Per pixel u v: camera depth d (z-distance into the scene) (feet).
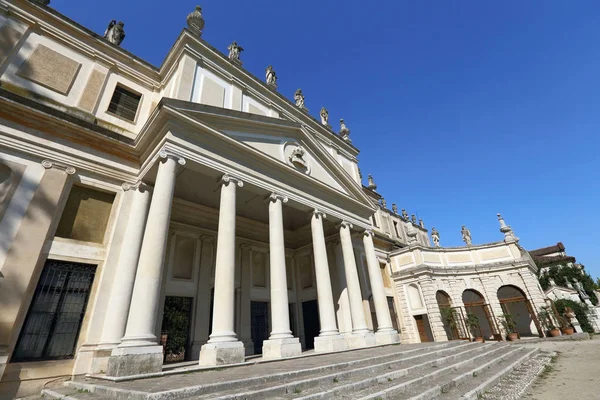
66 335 28.94
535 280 78.89
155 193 29.94
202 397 15.33
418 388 20.58
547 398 20.98
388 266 81.35
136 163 38.96
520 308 89.81
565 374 29.71
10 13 36.63
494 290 77.51
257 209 55.26
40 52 37.55
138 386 17.87
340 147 74.69
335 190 52.24
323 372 22.53
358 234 59.67
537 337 74.74
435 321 69.36
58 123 33.60
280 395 17.07
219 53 50.19
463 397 19.25
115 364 22.22
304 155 50.88
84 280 31.58
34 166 31.09
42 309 28.19
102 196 35.88
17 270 26.68
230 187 36.01
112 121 40.75
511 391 22.99
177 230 47.83
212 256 50.29
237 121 40.42
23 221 28.53
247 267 55.98
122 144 37.55
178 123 33.71
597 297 99.09
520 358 39.22
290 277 63.46
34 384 25.31
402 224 116.47
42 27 38.83
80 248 31.83
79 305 30.50
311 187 49.16
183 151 33.17
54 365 26.94
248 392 16.14
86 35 42.65
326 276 43.80
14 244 27.32
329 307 41.63
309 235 63.67
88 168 34.78
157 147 34.30
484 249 82.64
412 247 79.00
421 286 73.72
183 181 44.45
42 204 30.12
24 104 31.42
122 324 30.25
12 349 25.14
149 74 48.83
